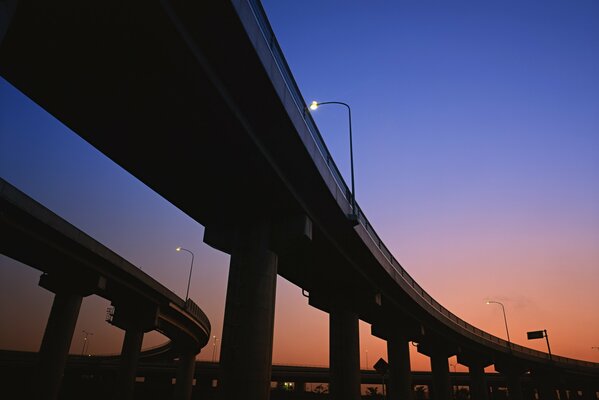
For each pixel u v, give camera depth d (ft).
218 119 57.57
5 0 30.58
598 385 386.73
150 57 47.65
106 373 282.15
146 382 308.19
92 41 45.78
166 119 58.23
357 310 136.87
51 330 135.13
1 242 110.42
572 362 337.31
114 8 41.60
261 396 70.95
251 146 63.21
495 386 401.90
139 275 149.69
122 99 54.80
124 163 69.56
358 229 98.84
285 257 106.52
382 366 69.72
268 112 59.72
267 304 77.77
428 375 351.67
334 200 83.82
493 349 252.21
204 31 46.75
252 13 49.57
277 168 71.56
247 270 79.82
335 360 127.44
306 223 82.38
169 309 181.47
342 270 117.39
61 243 117.19
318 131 76.89
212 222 88.94
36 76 51.24
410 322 181.47
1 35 30.01
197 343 235.61
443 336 215.31
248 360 72.08
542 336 258.16
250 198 79.66
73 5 41.39
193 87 51.90
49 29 44.42
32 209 102.17
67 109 57.06
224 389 71.00
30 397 127.24
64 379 264.93
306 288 135.33
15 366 229.45
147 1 40.81
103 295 157.79
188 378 233.96
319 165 74.59
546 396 308.19
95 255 127.34
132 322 170.09
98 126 60.54
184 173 72.02
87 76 51.06
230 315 76.54
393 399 171.73
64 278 135.64
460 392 511.40
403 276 147.95
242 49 49.44
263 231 82.53
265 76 53.16
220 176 72.38
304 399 328.08
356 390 123.54
